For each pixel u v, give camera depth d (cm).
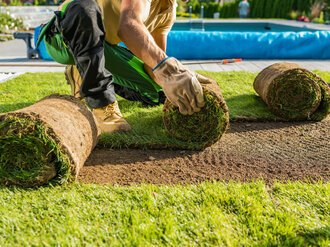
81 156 236
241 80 577
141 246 160
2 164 219
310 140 327
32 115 213
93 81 276
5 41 1235
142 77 408
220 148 307
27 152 218
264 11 2755
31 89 512
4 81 588
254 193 212
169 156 288
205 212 190
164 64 232
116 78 409
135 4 238
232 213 191
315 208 195
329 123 379
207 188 219
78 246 161
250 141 325
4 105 412
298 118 382
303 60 864
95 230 173
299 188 221
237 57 902
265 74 413
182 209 193
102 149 301
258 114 392
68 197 205
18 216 185
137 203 201
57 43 301
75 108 256
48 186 223
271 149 304
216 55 901
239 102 439
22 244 162
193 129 298
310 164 271
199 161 277
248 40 886
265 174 253
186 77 233
